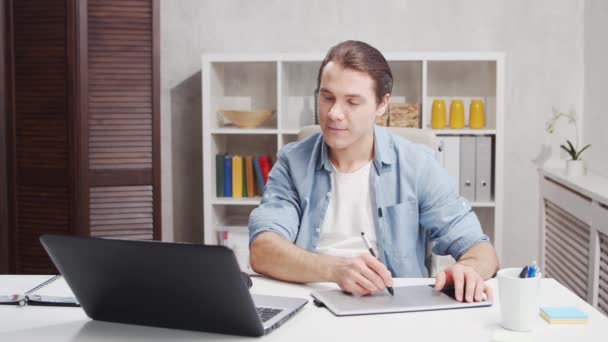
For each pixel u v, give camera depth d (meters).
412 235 1.92
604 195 2.59
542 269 3.47
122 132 3.44
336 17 3.74
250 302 1.22
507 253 3.80
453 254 1.85
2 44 3.43
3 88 3.45
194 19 3.80
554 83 3.68
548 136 3.71
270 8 3.76
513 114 3.72
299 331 1.29
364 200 1.92
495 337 1.24
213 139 3.61
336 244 1.92
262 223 1.82
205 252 1.18
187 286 1.25
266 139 3.88
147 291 1.29
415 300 1.46
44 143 3.43
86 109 3.37
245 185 3.65
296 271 1.61
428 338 1.25
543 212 3.47
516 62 3.69
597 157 3.38
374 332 1.28
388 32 3.73
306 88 3.78
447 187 1.92
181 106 3.87
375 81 1.73
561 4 3.64
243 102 3.85
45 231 3.48
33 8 3.38
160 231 3.50
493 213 3.52
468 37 3.70
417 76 3.72
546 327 1.31
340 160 1.92
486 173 3.45
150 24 3.42
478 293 1.46
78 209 3.40
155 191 3.49
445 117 3.59
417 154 1.93
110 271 1.29
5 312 1.44
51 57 3.38
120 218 3.46
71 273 1.33
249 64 3.82
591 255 2.73
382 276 1.48
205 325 1.29
